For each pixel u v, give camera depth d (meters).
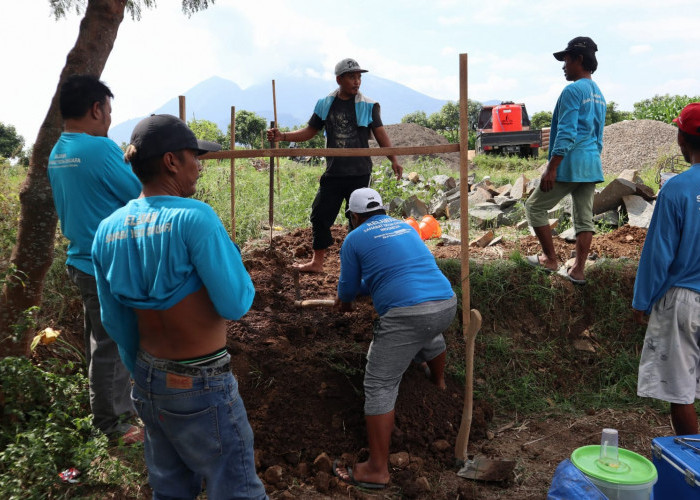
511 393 4.50
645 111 25.31
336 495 3.35
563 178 4.58
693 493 2.51
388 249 3.42
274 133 4.90
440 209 7.61
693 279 3.13
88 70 3.53
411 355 3.42
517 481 3.52
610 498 2.60
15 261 3.47
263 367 3.93
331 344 4.14
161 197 2.15
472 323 3.61
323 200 4.83
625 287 5.04
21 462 2.92
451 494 3.38
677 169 9.78
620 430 4.11
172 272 2.04
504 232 6.65
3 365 3.24
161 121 2.16
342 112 4.66
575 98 4.38
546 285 4.97
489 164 16.83
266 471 3.44
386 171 8.80
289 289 4.71
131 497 3.03
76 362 3.86
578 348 4.85
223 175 9.33
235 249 2.17
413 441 3.78
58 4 4.07
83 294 3.18
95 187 3.04
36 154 3.42
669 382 3.19
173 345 2.13
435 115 56.00
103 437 3.20
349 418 3.83
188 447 2.19
